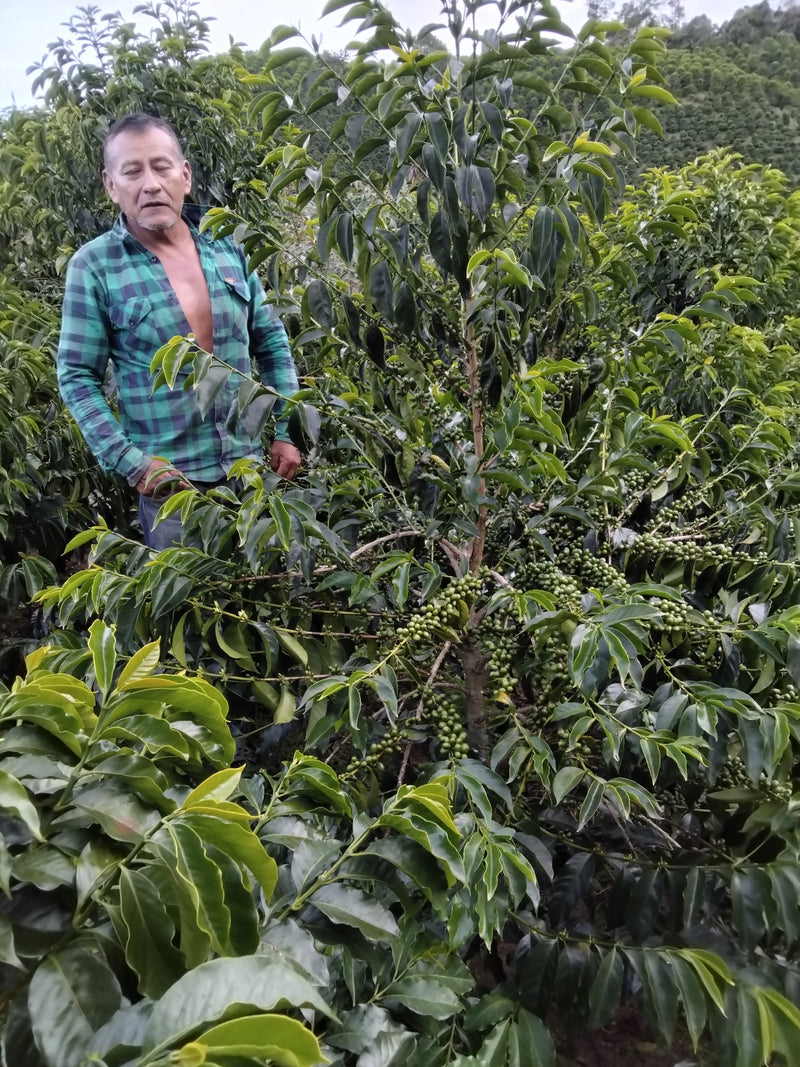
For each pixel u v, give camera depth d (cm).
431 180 175
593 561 203
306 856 131
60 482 361
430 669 215
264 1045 69
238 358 277
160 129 247
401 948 129
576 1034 169
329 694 163
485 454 189
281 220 462
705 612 181
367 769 191
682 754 147
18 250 554
